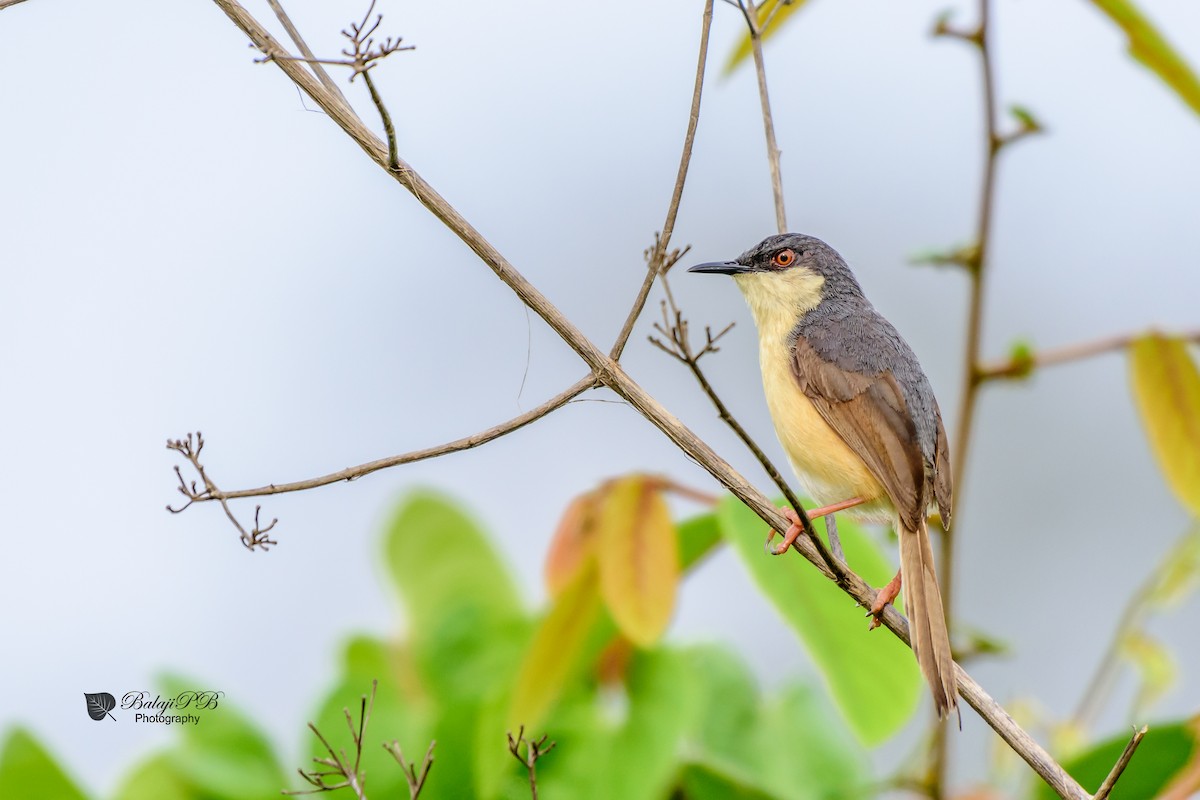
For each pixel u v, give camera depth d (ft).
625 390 31.32
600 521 31.55
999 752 38.58
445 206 30.94
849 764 33.94
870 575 33.04
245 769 33.22
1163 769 31.19
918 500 37.63
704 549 34.27
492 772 31.37
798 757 33.96
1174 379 34.19
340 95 31.55
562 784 31.73
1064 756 37.01
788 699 35.22
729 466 31.78
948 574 35.24
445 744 33.53
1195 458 34.12
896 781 33.09
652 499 31.42
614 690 33.47
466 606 36.99
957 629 35.06
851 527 33.58
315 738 33.73
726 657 35.53
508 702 31.71
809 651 31.04
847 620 31.81
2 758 29.78
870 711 31.07
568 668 31.30
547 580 32.81
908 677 31.60
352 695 34.40
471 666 35.94
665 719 31.76
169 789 32.71
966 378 34.81
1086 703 38.34
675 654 32.65
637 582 30.73
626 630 30.27
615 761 31.76
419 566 37.70
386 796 32.94
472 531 38.22
